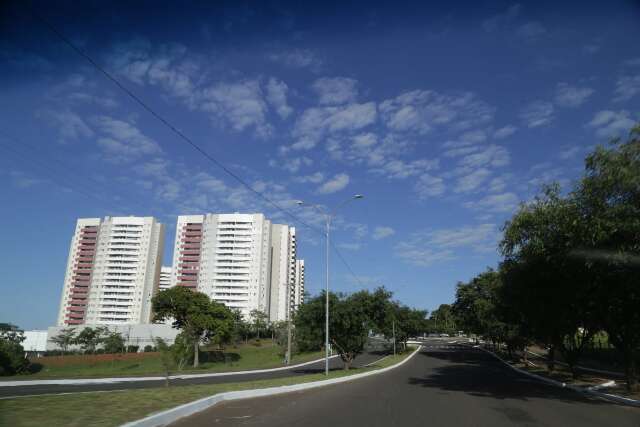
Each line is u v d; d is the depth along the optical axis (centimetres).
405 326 7106
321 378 2580
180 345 2109
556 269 1931
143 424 1026
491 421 1219
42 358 6038
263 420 1207
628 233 1466
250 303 10662
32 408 1134
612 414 1380
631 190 1468
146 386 2469
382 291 4294
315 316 3703
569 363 2800
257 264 10875
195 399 1470
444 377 2958
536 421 1224
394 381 2636
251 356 6988
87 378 3173
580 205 1623
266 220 11219
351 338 3697
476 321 5781
